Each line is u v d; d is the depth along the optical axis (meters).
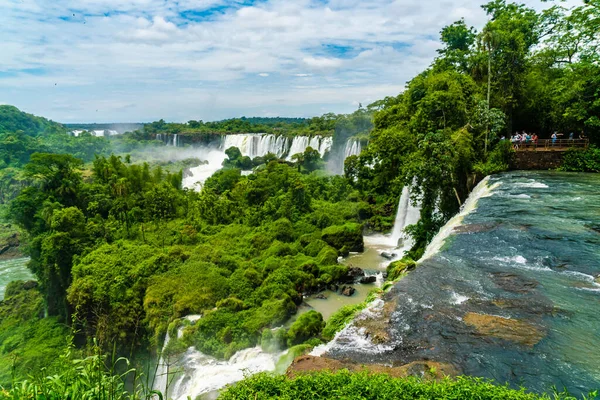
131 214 45.41
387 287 12.18
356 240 36.06
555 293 10.71
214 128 138.25
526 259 13.12
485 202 20.47
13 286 43.97
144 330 27.34
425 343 8.81
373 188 48.88
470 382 6.34
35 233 43.03
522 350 8.30
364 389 6.16
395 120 44.72
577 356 8.00
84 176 69.50
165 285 28.94
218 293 27.95
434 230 26.59
